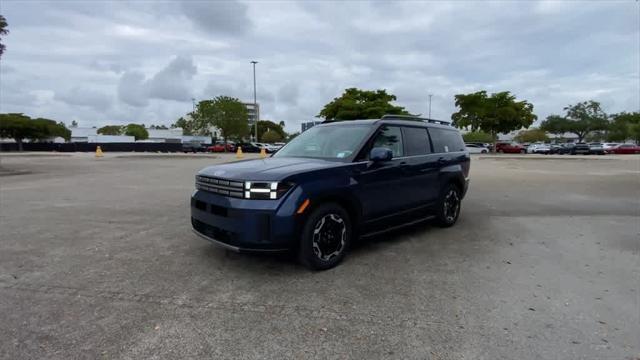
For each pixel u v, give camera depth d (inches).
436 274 163.6
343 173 173.9
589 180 549.0
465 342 110.2
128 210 308.3
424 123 241.8
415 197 218.2
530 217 284.0
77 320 122.4
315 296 141.2
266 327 118.6
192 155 1624.0
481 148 2062.0
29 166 839.1
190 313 127.5
